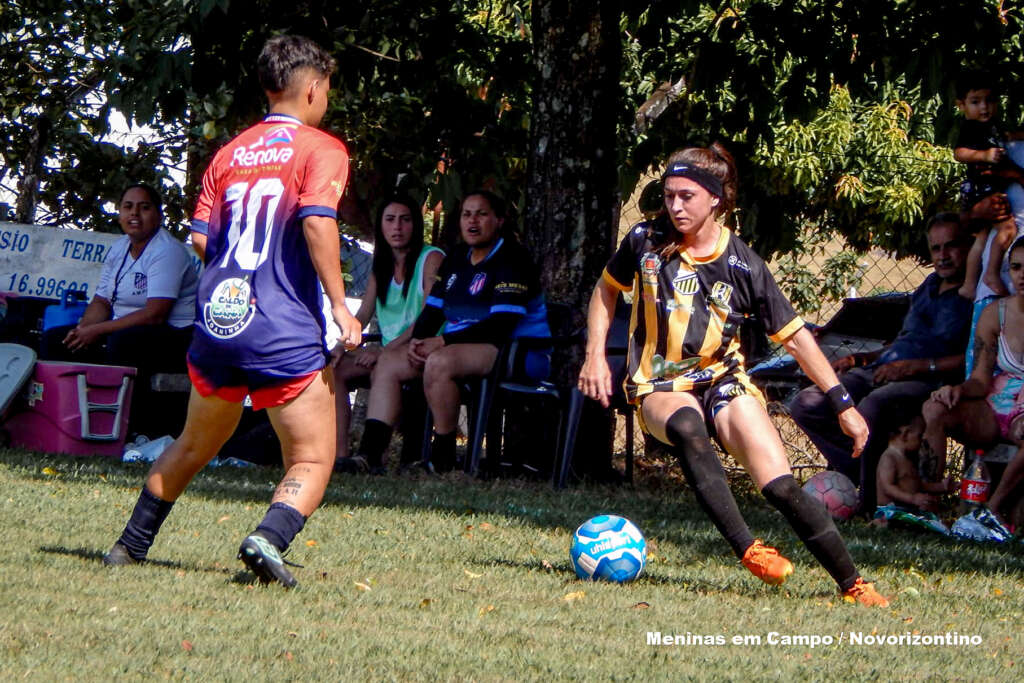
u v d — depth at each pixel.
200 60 34.53
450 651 12.59
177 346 34.91
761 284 16.69
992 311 28.20
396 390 32.25
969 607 17.22
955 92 33.22
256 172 15.62
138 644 12.07
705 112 38.44
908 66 33.62
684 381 16.97
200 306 15.69
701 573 18.78
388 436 32.12
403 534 21.03
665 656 12.97
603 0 34.06
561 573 18.09
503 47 39.94
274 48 16.12
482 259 32.06
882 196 59.41
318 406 15.85
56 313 35.94
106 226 49.88
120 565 16.42
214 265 15.71
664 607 15.68
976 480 27.56
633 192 41.12
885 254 72.25
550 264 34.31
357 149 41.78
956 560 21.88
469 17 42.25
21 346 33.16
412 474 31.31
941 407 28.17
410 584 16.47
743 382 17.03
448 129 40.91
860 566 20.31
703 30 37.03
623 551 17.61
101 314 35.06
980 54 33.41
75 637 12.19
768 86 35.50
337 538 20.14
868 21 34.06
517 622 14.34
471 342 31.59
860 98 36.84
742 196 45.12
